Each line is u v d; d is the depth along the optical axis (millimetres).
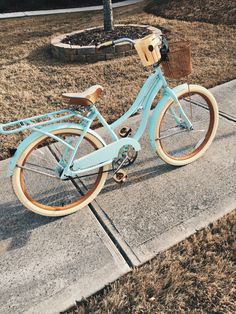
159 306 1999
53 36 7219
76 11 10062
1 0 11094
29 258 2385
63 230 2578
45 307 2064
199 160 3150
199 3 7672
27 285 2205
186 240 2365
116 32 6195
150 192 2842
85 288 2152
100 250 2393
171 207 2674
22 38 7297
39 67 5539
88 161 2600
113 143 2654
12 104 4457
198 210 2617
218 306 1973
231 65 5035
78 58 5613
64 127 2436
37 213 2627
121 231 2516
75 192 2936
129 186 2926
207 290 2055
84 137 2557
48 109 4293
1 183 3125
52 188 3006
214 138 3426
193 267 2188
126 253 2344
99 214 2684
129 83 4777
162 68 2758
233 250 2270
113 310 1995
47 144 3594
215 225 2445
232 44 5777
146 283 2115
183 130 3086
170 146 3373
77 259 2344
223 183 2852
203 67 5043
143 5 9273
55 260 2354
